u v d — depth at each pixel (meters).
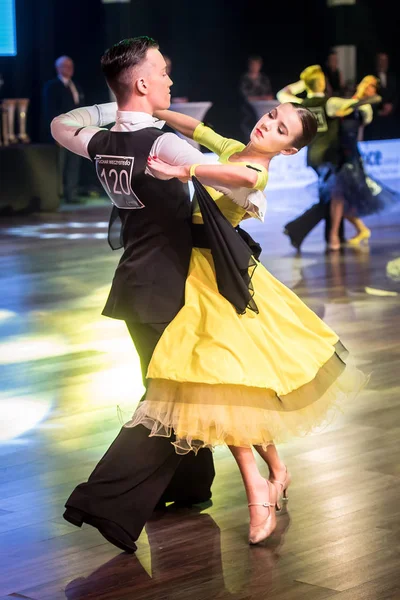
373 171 18.58
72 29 21.50
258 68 19.11
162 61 3.80
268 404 3.76
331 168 11.75
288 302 4.12
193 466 4.27
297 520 4.16
